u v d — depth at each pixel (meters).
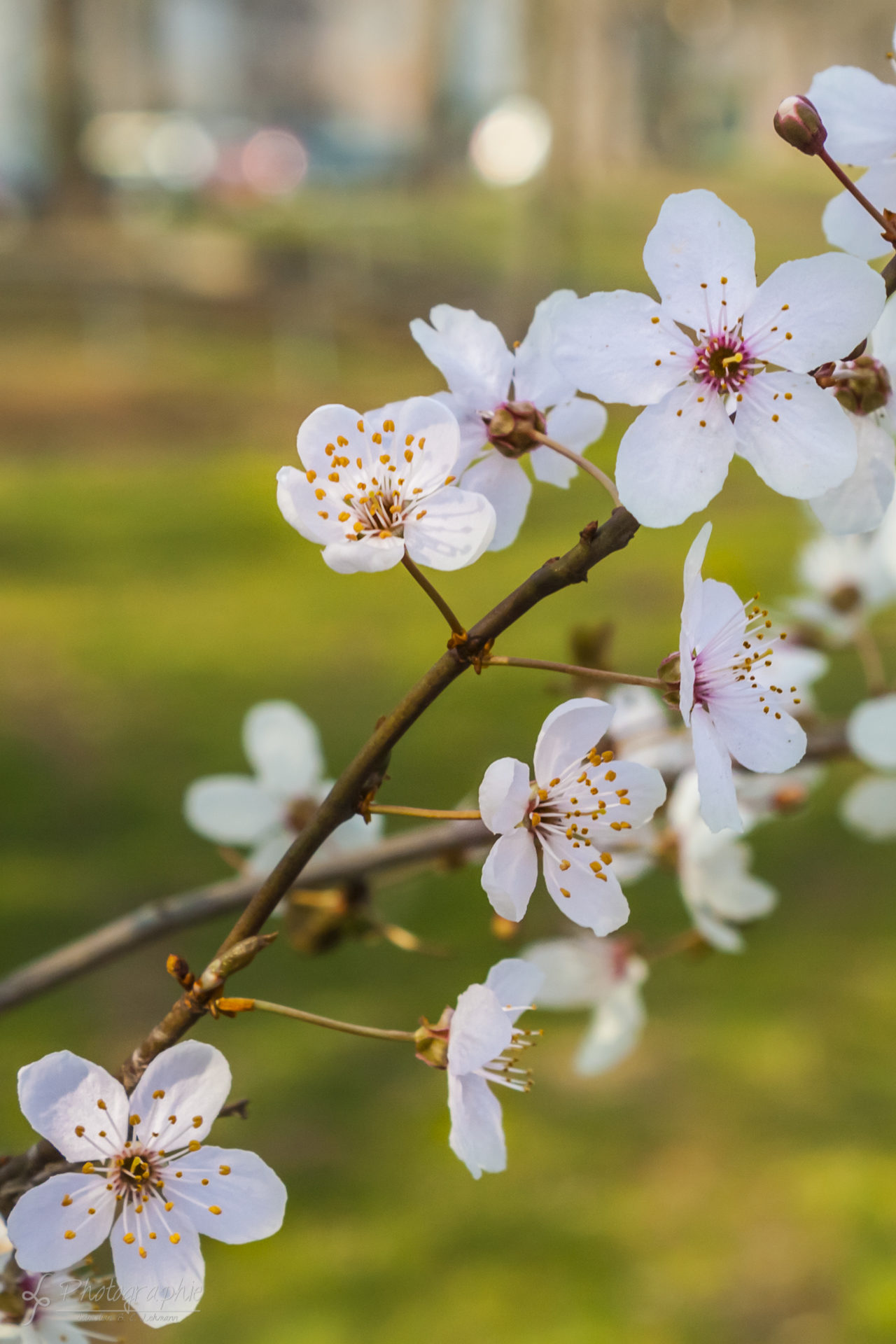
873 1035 5.32
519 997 1.29
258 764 2.10
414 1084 5.19
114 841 6.55
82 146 23.77
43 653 8.48
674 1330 4.08
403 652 8.55
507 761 1.17
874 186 1.34
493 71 33.03
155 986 5.70
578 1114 5.04
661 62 31.02
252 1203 1.19
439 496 1.24
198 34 36.31
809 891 6.25
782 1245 4.39
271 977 5.75
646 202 21.55
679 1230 4.49
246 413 13.88
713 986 5.71
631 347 1.20
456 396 1.40
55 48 23.41
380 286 17.22
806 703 2.05
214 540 10.54
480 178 29.78
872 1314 4.10
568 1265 4.35
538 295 14.92
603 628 1.94
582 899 1.22
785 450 1.18
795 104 1.23
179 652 8.59
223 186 26.31
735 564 1.46
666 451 1.17
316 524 1.24
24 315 17.20
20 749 7.35
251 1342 4.11
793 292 1.20
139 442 13.03
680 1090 5.15
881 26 27.70
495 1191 4.68
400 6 40.44
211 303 17.45
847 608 2.25
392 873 1.98
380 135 31.78
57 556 10.17
